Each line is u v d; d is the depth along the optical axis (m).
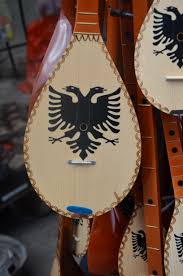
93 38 0.84
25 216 2.27
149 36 0.82
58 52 0.93
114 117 0.86
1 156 2.17
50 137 0.88
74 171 0.88
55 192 0.89
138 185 1.01
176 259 0.97
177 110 0.84
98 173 0.88
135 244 1.04
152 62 0.83
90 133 0.87
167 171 1.06
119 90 0.85
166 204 1.05
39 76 0.94
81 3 0.83
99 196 0.89
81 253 1.17
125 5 0.93
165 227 1.05
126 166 0.87
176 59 0.83
